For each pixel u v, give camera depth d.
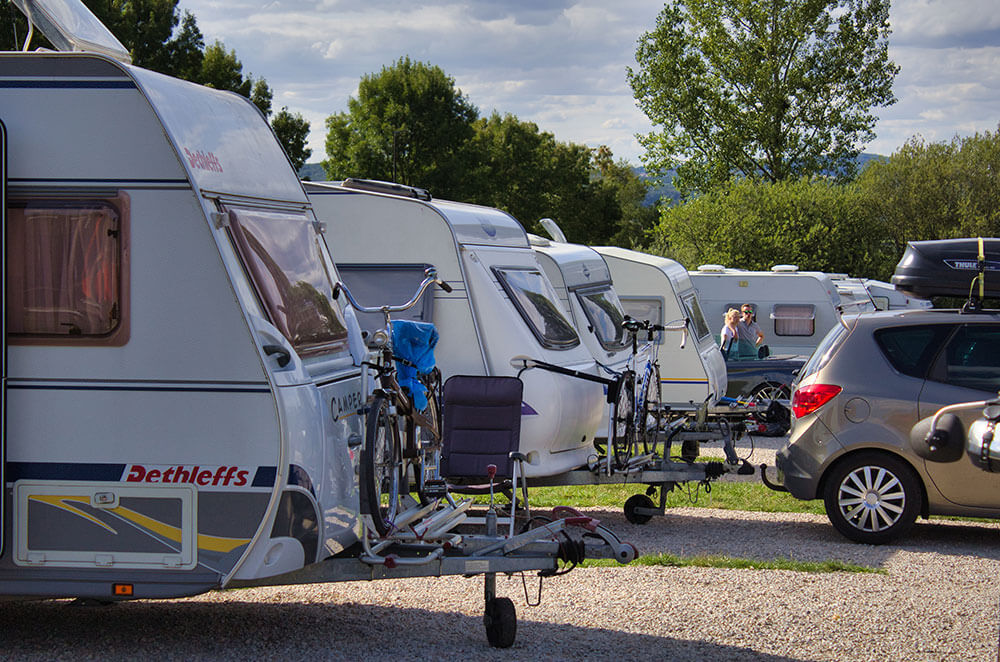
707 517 12.16
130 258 6.24
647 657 6.59
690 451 13.35
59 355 6.27
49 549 6.29
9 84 6.32
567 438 11.39
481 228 11.88
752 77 53.59
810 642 6.94
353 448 7.09
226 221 6.33
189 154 6.29
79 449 6.25
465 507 8.30
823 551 10.05
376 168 75.75
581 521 7.20
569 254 14.88
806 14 52.62
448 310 11.21
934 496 10.27
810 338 25.97
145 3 49.34
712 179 54.81
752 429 13.09
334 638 6.90
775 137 53.50
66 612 7.54
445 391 9.90
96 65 6.27
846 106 53.47
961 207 47.91
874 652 6.76
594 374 12.34
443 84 76.12
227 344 6.17
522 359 10.79
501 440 9.81
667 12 55.19
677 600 7.95
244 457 6.14
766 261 42.72
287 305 6.76
